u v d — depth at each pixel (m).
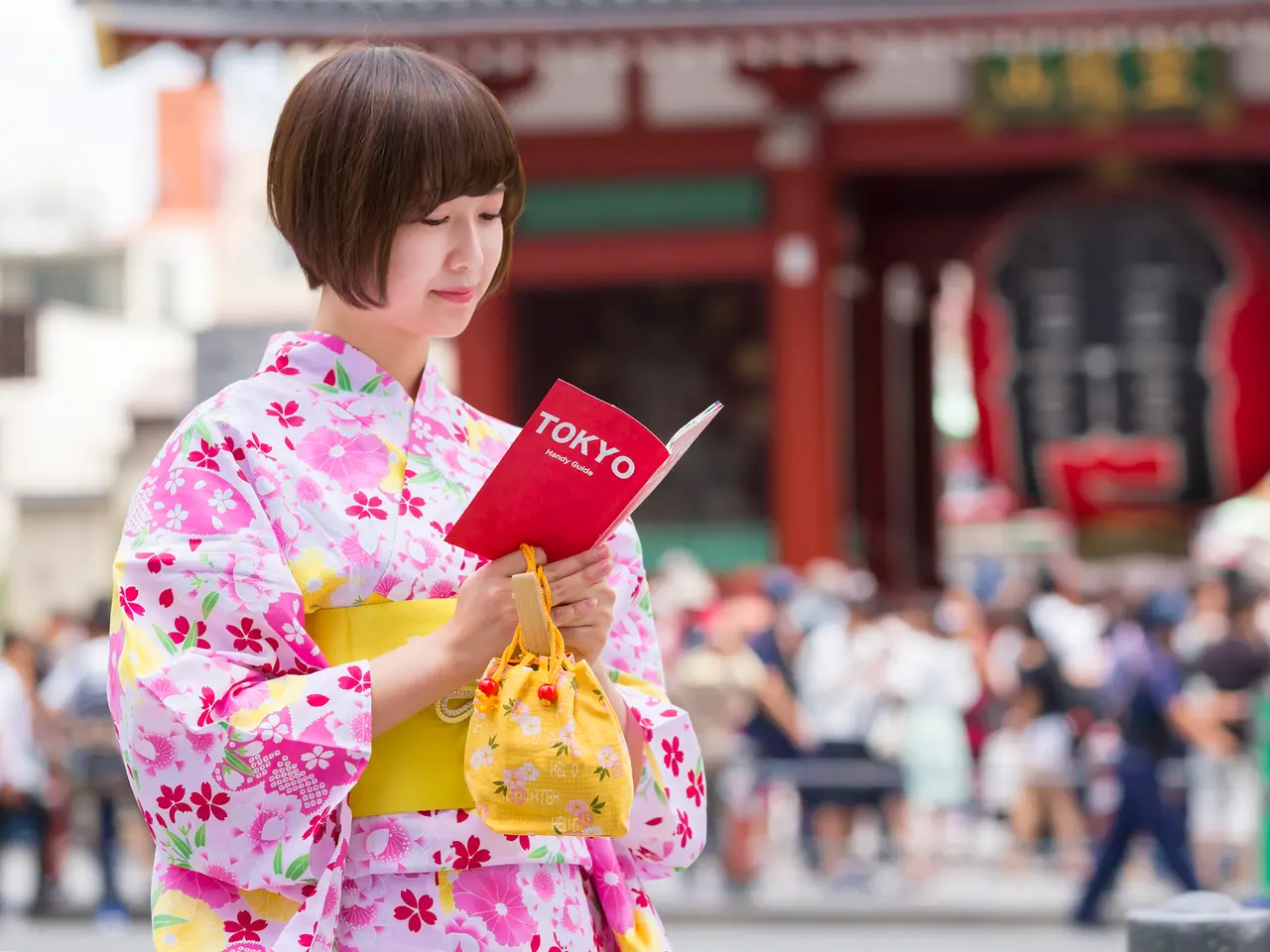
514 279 30.09
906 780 23.30
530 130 29.98
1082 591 27.98
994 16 26.41
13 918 23.36
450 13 26.88
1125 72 29.45
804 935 20.88
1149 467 34.75
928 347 46.41
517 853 4.59
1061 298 34.78
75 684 23.39
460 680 4.41
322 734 4.31
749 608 24.39
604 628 4.58
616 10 26.67
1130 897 22.77
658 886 24.00
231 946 4.41
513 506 4.45
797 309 29.64
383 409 4.73
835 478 30.36
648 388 31.45
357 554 4.56
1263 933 7.40
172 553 4.45
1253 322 34.22
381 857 4.47
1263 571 32.56
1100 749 23.75
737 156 29.69
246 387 4.67
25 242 70.62
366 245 4.53
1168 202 34.31
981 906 22.16
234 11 26.88
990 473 35.41
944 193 40.50
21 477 66.38
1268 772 20.75
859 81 29.88
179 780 4.32
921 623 23.80
